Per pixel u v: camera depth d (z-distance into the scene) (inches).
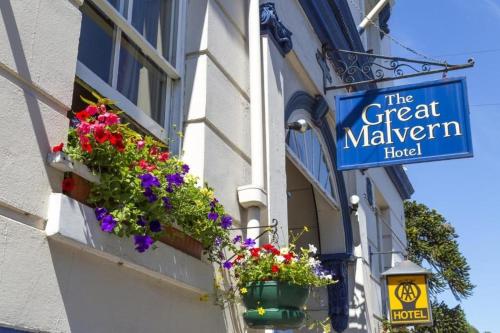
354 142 297.0
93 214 126.6
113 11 169.3
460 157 273.1
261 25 253.4
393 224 561.9
